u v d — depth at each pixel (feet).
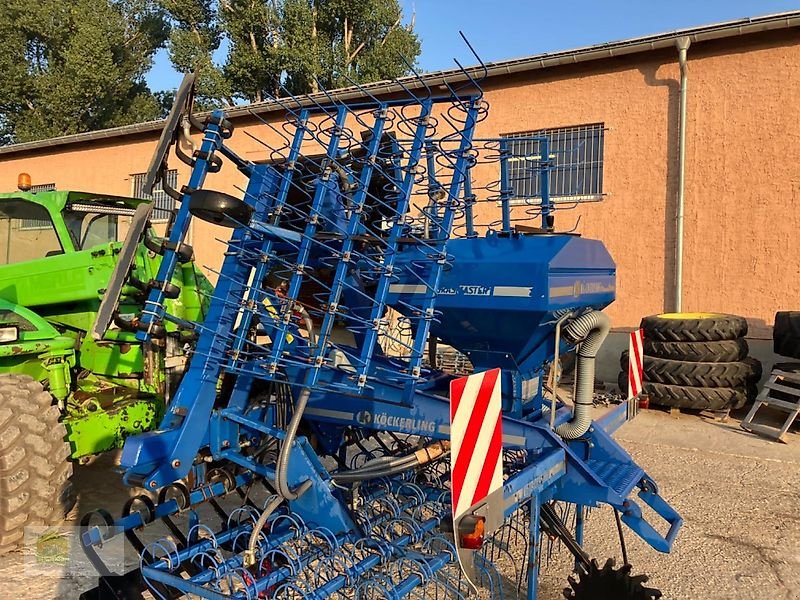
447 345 12.05
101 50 75.56
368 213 10.62
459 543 7.01
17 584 10.62
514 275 9.46
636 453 18.86
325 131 9.95
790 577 11.41
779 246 25.21
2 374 12.73
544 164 11.57
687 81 26.68
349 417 10.41
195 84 9.78
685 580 11.32
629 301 28.37
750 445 19.72
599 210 28.86
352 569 8.63
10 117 83.56
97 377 15.71
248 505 11.37
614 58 28.27
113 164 46.03
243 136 38.75
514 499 7.87
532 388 10.84
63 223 15.56
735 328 23.18
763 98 25.32
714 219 26.43
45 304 15.60
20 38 80.02
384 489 11.04
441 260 9.20
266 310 10.01
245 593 8.11
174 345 14.60
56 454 12.19
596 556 12.23
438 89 30.86
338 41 72.08
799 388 22.18
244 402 10.55
